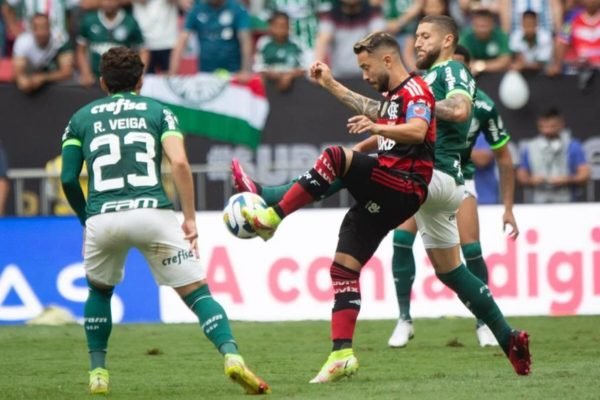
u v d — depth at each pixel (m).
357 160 24.75
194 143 49.31
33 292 44.72
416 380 26.36
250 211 24.84
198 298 24.14
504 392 23.69
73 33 53.97
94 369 25.38
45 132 49.34
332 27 53.75
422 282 44.47
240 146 49.38
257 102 49.31
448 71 28.86
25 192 48.22
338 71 53.94
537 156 49.78
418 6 54.53
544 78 50.00
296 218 44.81
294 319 44.34
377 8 54.50
